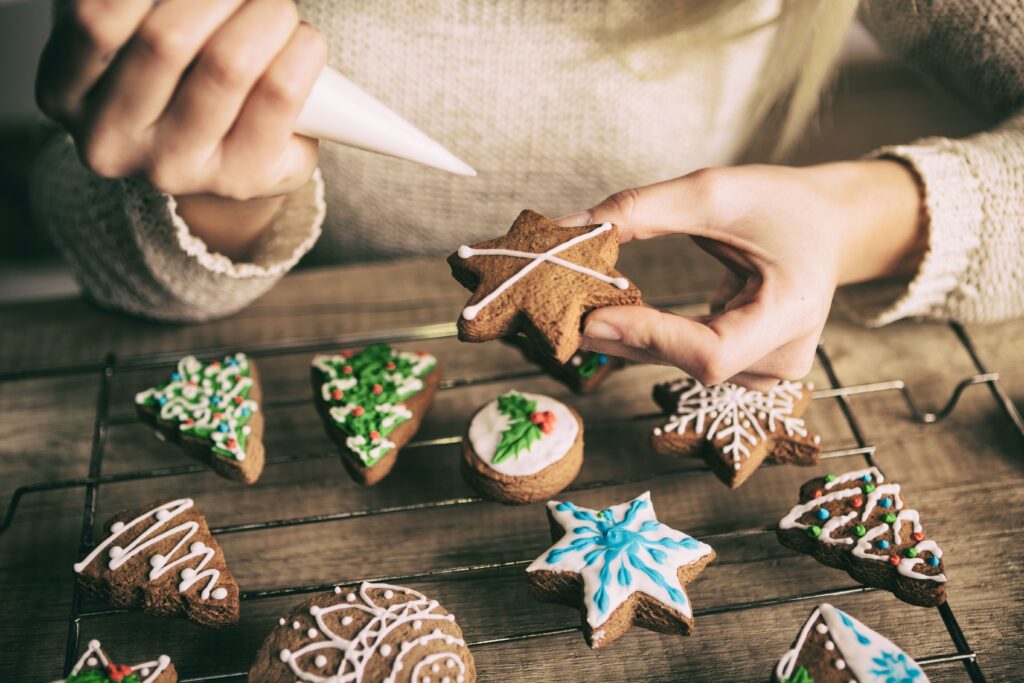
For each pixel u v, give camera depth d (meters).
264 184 0.39
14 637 0.43
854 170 0.49
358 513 0.45
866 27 0.59
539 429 0.46
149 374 0.52
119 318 0.55
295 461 0.48
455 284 0.56
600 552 0.42
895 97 0.86
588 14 0.56
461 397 0.51
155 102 0.36
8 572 0.45
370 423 0.47
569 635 0.43
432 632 0.41
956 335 0.53
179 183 0.38
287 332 0.54
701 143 0.63
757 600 0.43
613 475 0.48
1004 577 0.44
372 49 0.56
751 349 0.40
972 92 0.56
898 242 0.49
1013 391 0.50
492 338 0.41
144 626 0.43
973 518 0.46
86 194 0.50
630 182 0.62
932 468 0.47
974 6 0.52
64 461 0.49
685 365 0.40
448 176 0.61
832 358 0.52
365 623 0.41
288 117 0.37
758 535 0.46
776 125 0.68
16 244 0.84
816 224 0.45
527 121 0.59
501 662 0.42
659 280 0.55
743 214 0.44
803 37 0.51
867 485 0.44
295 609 0.42
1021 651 0.41
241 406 0.48
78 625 0.42
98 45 0.35
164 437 0.48
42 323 0.55
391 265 0.58
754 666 0.41
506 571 0.45
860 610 0.43
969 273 0.50
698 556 0.42
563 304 0.40
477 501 0.45
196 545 0.43
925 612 0.43
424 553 0.45
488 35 0.56
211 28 0.36
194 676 0.42
